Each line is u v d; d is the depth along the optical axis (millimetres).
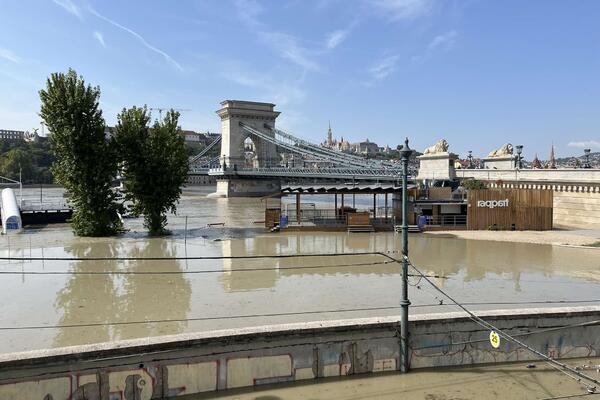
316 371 10492
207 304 18156
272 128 131750
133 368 9367
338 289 20484
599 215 43375
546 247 33188
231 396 9789
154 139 39750
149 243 35219
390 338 10914
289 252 31172
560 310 11609
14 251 31391
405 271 10805
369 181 85188
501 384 10391
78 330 15227
